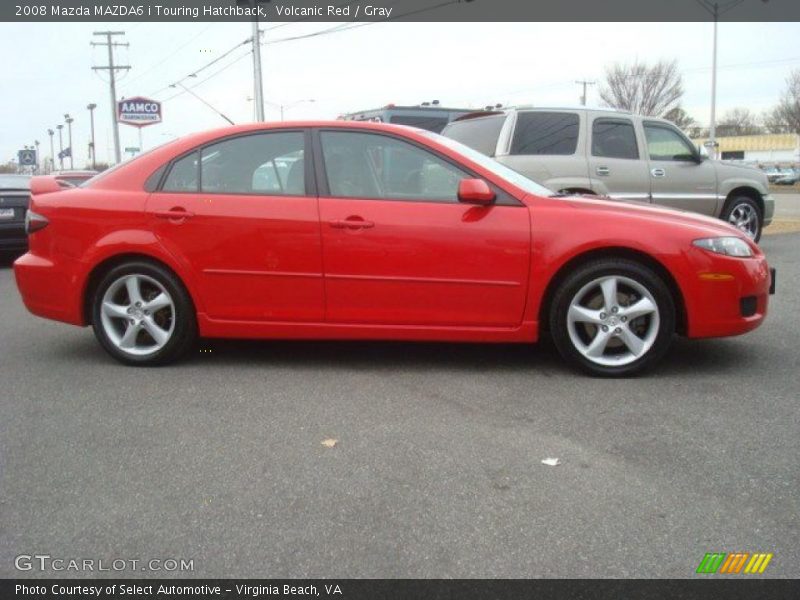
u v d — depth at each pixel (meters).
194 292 4.92
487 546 2.79
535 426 3.94
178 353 5.06
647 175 9.38
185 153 5.00
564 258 4.64
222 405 4.32
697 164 9.79
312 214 4.78
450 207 4.73
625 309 4.68
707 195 9.86
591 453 3.59
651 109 48.16
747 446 3.66
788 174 52.84
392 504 3.11
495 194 4.74
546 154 8.96
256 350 5.48
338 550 2.79
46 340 5.91
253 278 4.85
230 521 2.99
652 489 3.22
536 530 2.90
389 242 4.71
